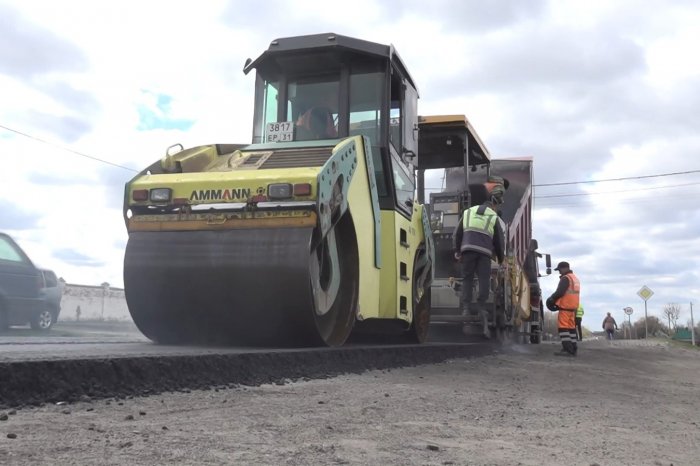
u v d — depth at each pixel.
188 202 5.59
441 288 11.83
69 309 22.20
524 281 15.30
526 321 15.91
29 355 3.52
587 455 3.01
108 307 23.69
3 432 2.51
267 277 5.34
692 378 8.84
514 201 16.19
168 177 5.76
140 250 5.70
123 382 3.44
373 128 7.23
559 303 11.89
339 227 6.31
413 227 8.27
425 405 4.15
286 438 2.83
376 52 7.23
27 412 2.88
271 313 5.43
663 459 3.06
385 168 7.23
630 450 3.22
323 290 5.93
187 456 2.38
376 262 6.86
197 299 5.57
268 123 7.27
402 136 7.80
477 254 9.73
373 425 3.30
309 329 5.48
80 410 3.03
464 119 11.39
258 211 5.51
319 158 5.91
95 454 2.31
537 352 12.03
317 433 2.98
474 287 11.34
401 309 7.54
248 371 4.32
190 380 3.84
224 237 5.52
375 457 2.62
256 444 2.67
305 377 4.84
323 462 2.48
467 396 4.82
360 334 8.55
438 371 6.63
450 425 3.50
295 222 5.43
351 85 7.34
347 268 6.40
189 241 5.59
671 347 22.91
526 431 3.53
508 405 4.54
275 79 7.62
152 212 5.82
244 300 5.45
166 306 5.69
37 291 11.54
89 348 4.77
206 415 3.18
